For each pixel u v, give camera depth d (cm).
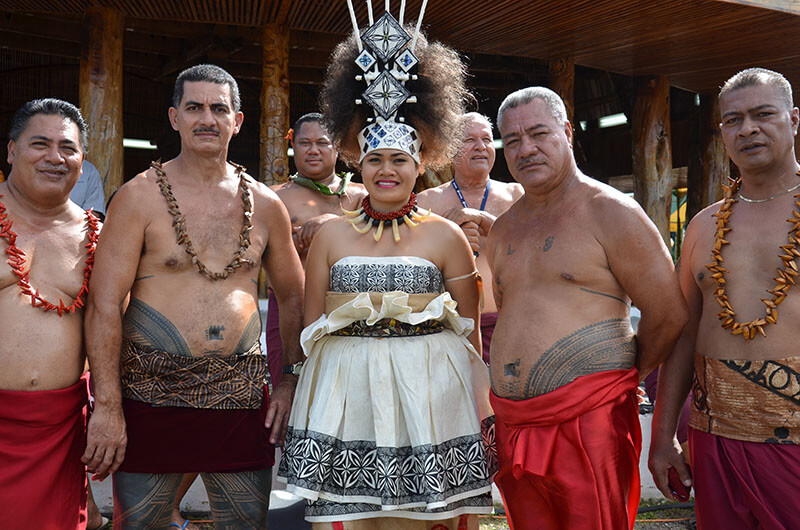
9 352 246
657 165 773
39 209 260
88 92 577
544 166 243
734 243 240
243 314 261
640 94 786
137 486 254
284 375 287
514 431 249
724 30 631
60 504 255
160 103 1024
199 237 257
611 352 241
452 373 257
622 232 236
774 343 228
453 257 266
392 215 261
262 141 629
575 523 239
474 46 691
